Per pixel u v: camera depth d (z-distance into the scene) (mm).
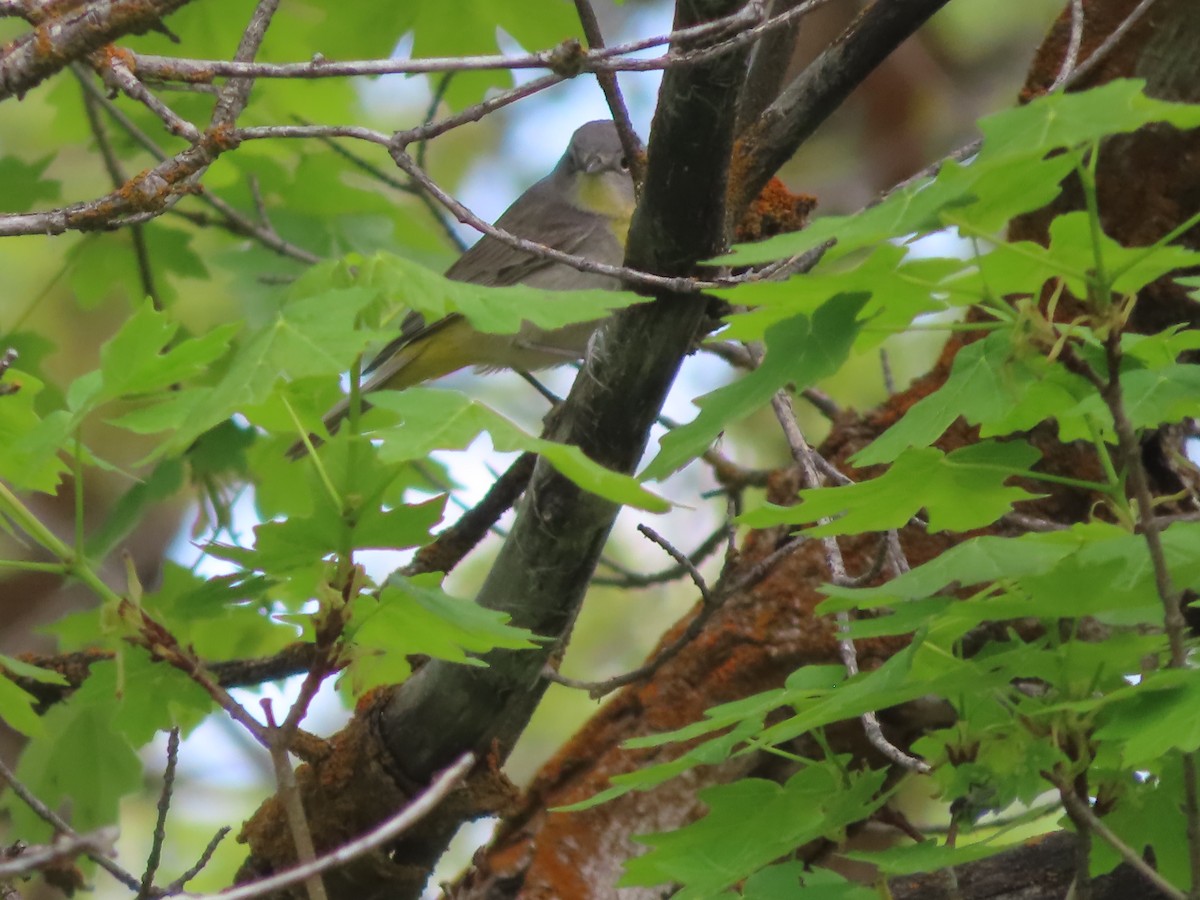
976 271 4492
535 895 7809
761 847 5270
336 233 10875
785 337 4625
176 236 10742
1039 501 7820
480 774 7949
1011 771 4648
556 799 8133
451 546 9406
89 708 8438
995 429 5121
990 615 4590
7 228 5703
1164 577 4184
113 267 10773
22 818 8930
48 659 8375
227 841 14422
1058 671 4660
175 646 4648
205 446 9500
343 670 5398
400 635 4953
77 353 16469
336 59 10336
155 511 14383
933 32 18125
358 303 4230
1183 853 5215
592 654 16281
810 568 8102
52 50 5617
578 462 3850
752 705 5156
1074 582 4328
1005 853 6910
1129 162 7816
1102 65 7977
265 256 10555
